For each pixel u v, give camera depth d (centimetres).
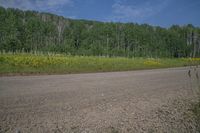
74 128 416
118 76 1347
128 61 3073
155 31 9944
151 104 618
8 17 7925
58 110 524
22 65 1720
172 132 415
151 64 2919
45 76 1234
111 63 2525
